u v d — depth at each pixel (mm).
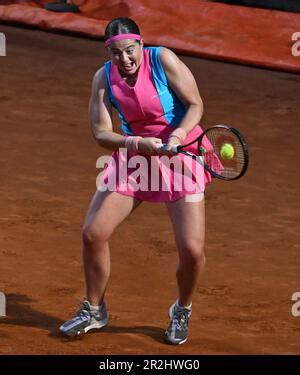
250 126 36906
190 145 18219
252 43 47594
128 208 18562
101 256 18734
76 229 25453
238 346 18906
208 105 39469
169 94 17953
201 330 19641
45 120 36469
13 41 48531
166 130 18188
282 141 35219
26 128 35312
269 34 48531
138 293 21406
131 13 51469
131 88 17844
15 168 30609
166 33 48812
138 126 18312
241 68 45875
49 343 18781
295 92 42375
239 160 17609
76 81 42375
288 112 39156
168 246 24328
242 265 23312
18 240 24422
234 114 38438
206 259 23547
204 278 22359
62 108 38250
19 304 20594
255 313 20594
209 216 26719
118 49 17469
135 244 24359
